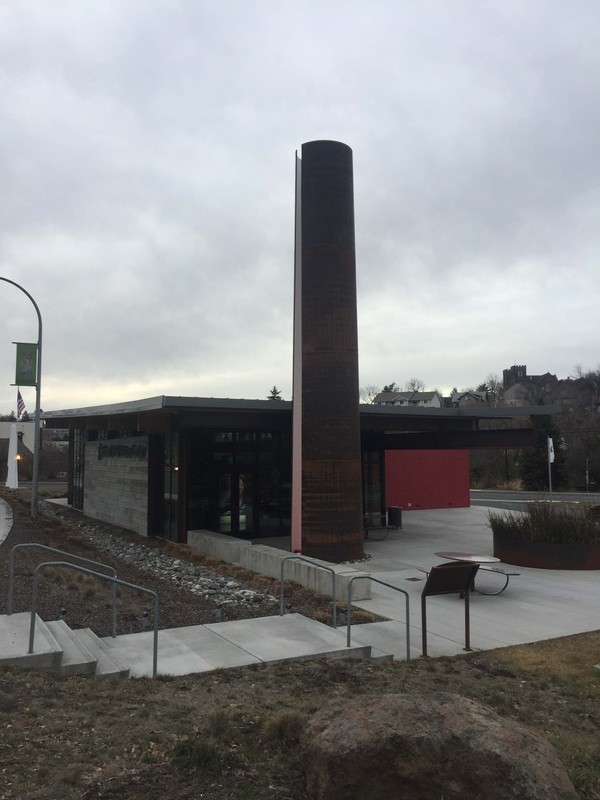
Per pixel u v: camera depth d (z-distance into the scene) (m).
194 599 12.11
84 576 12.55
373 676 7.05
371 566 15.78
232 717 5.30
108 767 4.17
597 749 5.16
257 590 13.23
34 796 3.70
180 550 18.39
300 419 16.75
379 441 24.16
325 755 3.82
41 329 23.22
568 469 52.34
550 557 15.16
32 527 20.34
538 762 3.71
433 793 3.66
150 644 7.92
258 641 8.13
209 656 7.47
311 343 16.70
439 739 3.77
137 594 11.87
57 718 4.95
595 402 89.00
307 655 7.57
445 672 7.56
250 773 4.26
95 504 29.03
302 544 16.36
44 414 28.02
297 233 17.14
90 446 30.19
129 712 5.30
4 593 9.88
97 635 8.49
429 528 23.97
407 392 122.25
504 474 57.66
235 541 16.83
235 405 17.27
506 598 11.99
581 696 6.88
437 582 8.34
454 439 21.88
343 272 16.83
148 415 20.52
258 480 21.47
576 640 9.19
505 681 7.32
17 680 5.78
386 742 3.77
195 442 20.47
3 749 4.29
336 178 16.95
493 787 3.57
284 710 5.54
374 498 23.94
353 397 16.83
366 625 9.88
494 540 16.59
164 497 21.91
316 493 16.33
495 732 3.82
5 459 69.06
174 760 4.32
